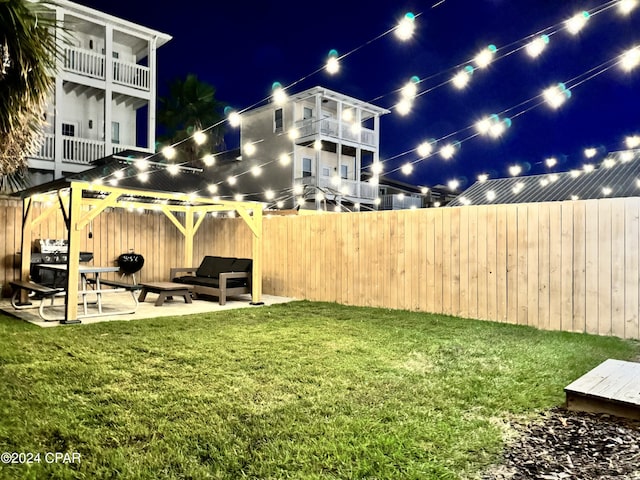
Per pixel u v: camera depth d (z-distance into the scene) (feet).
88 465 7.89
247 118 67.26
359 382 12.58
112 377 12.84
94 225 34.78
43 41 11.16
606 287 20.18
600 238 20.44
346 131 62.44
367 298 28.71
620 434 9.38
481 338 18.74
